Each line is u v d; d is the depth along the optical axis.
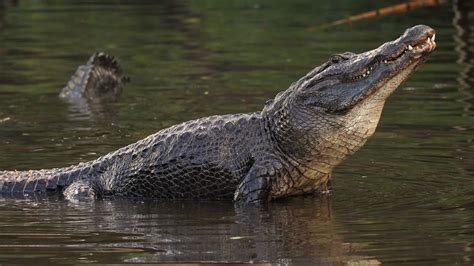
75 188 29.02
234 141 28.27
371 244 22.89
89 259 22.14
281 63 48.00
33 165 31.72
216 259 22.09
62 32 57.09
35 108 41.03
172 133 28.97
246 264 21.73
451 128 35.44
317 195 28.27
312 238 23.61
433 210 25.80
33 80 46.47
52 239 23.89
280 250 22.67
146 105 41.12
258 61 48.69
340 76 27.03
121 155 29.50
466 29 53.44
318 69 27.64
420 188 28.19
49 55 51.59
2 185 29.73
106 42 54.25
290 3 63.34
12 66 49.25
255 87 43.44
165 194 28.75
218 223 25.41
